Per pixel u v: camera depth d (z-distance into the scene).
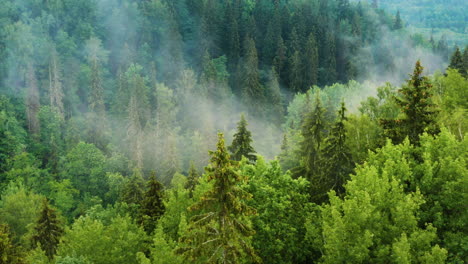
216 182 15.52
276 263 24.09
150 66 124.44
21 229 48.09
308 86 133.25
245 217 22.31
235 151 41.78
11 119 84.44
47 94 106.00
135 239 27.19
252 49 129.88
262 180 25.72
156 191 36.97
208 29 141.88
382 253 18.02
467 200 18.84
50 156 84.56
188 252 15.95
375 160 23.11
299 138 48.56
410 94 27.89
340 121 29.53
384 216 19.45
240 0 168.25
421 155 23.00
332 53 145.38
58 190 65.31
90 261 24.62
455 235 18.88
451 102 34.94
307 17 165.00
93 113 93.62
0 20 122.44
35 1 136.38
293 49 143.62
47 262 25.66
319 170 33.25
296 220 25.39
